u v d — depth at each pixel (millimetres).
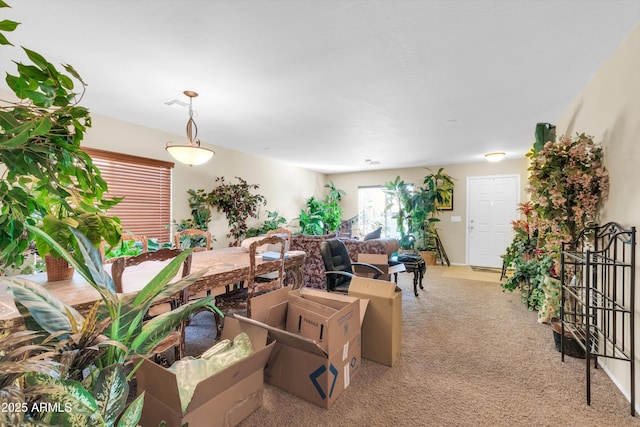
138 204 3688
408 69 2197
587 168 2168
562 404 1666
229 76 2318
